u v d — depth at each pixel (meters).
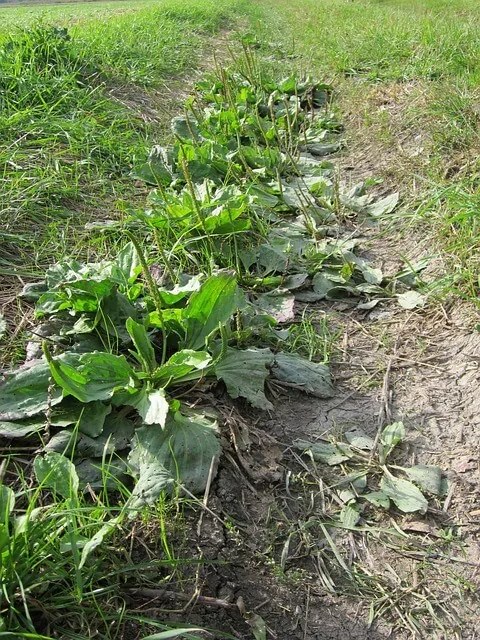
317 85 6.25
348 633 1.71
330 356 2.76
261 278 3.21
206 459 1.96
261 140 5.05
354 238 3.76
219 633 1.56
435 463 2.23
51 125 4.31
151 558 1.73
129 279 2.56
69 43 5.57
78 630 1.53
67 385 1.92
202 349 2.36
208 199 3.33
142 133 5.03
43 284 2.67
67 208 3.64
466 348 2.69
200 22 11.59
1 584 1.42
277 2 19.69
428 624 1.74
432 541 1.96
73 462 1.94
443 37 6.44
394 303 3.12
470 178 3.55
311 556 1.90
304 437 2.32
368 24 8.93
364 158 4.73
